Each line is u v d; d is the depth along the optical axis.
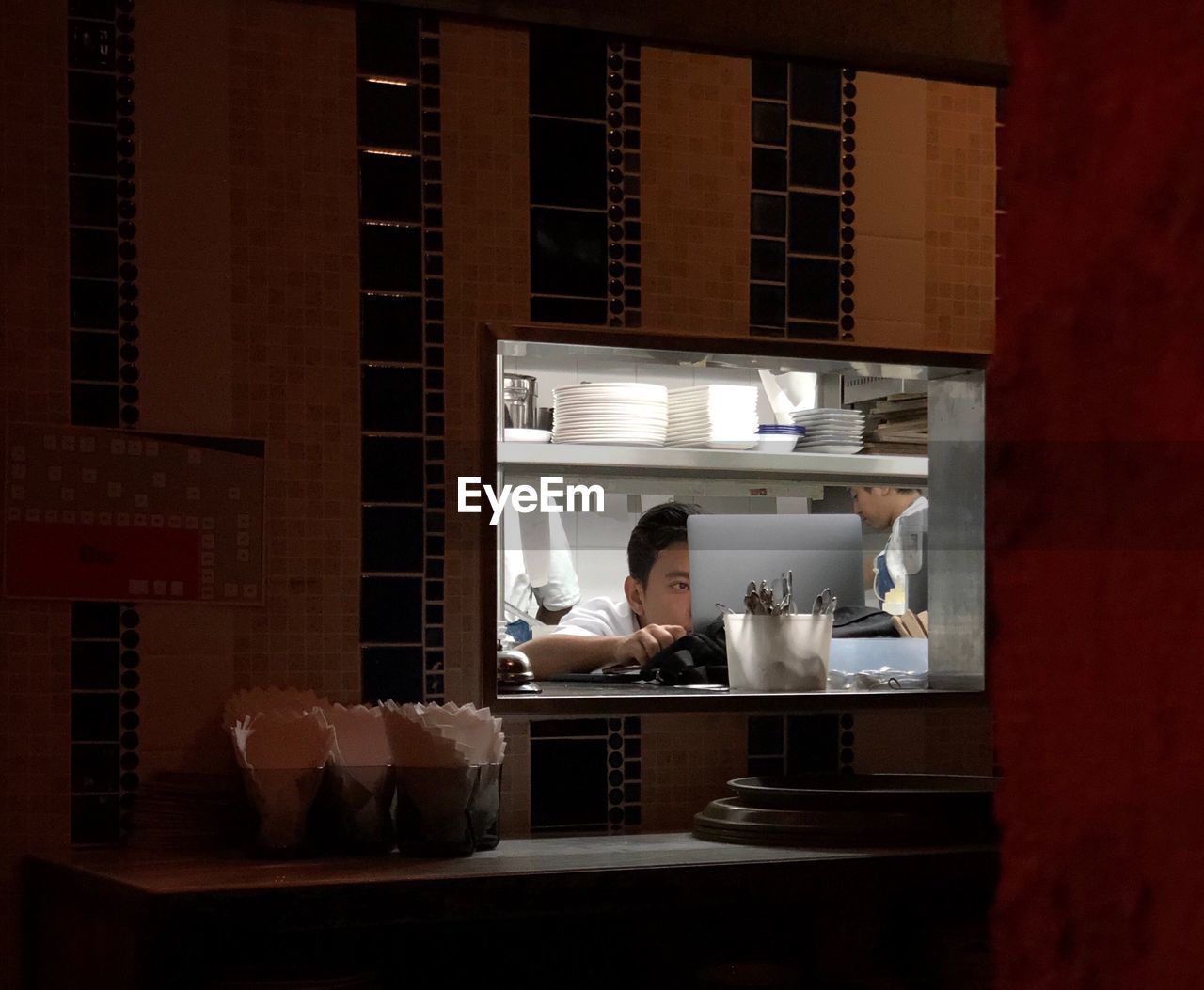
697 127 2.21
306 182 2.02
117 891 1.55
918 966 1.91
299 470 2.00
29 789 1.86
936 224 2.36
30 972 1.83
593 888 1.64
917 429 2.72
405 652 2.03
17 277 1.88
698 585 2.39
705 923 2.04
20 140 1.89
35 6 1.90
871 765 2.29
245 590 1.96
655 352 2.17
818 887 1.73
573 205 2.14
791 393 2.84
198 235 1.97
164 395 1.94
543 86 2.13
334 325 2.02
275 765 1.74
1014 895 0.15
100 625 1.90
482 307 2.09
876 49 2.25
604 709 2.09
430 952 1.95
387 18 2.06
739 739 2.21
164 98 1.96
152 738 1.92
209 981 1.64
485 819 1.80
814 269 2.28
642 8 2.13
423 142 2.07
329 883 1.54
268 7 2.01
